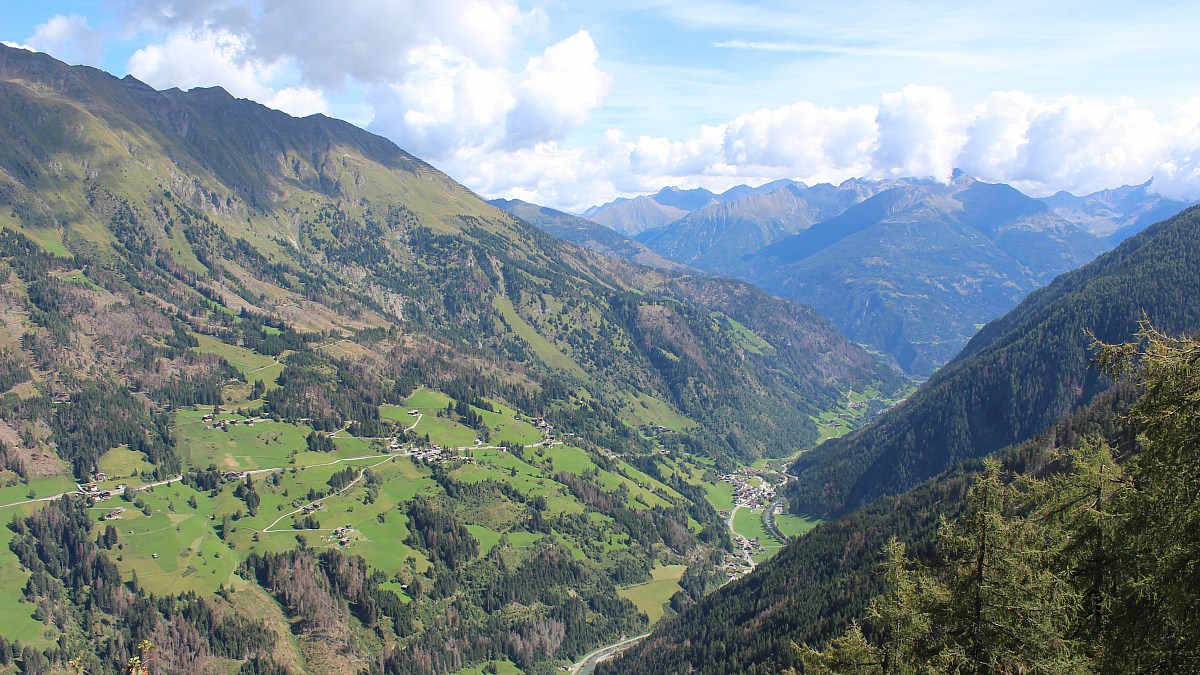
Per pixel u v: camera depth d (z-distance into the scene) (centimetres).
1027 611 4066
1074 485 4700
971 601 4144
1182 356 3653
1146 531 3897
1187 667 3575
